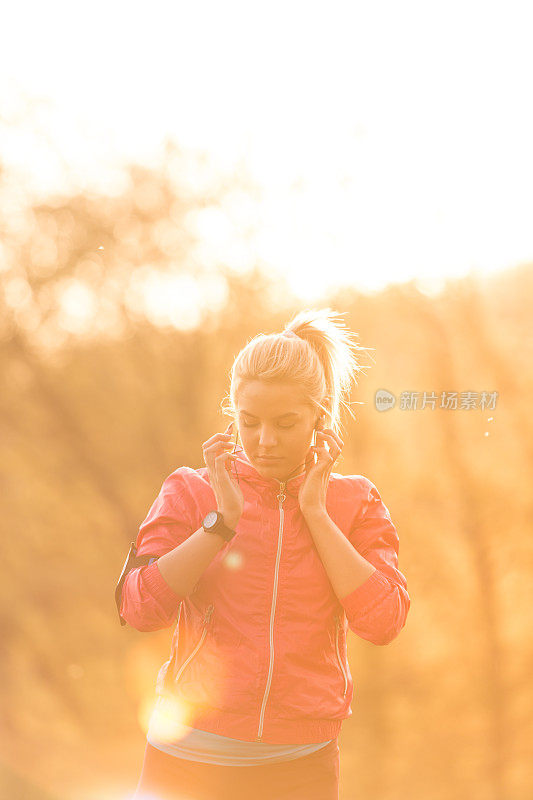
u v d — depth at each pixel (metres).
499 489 27.83
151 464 31.16
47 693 31.97
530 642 28.97
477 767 29.19
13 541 32.00
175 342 29.89
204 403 30.33
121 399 30.56
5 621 32.12
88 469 31.22
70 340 29.98
